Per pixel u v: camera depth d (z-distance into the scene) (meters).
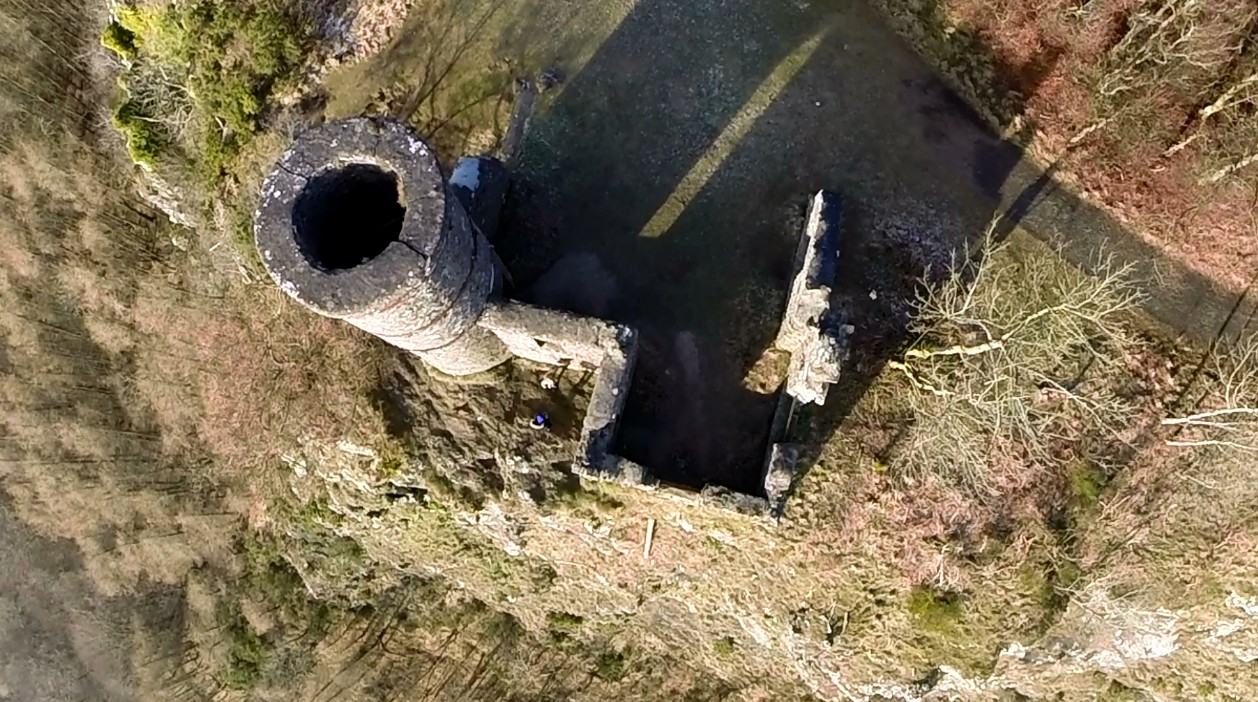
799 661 19.53
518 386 17.97
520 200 18.14
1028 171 17.67
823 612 18.36
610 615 20.97
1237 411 16.42
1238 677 19.17
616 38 18.27
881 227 17.58
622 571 19.52
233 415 20.70
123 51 19.72
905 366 17.12
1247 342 17.44
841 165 17.77
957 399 16.70
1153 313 17.66
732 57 18.06
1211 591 18.14
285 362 19.56
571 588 20.58
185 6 18.47
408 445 18.23
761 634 19.58
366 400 18.33
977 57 17.62
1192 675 19.52
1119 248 17.59
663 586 19.62
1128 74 16.77
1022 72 17.61
